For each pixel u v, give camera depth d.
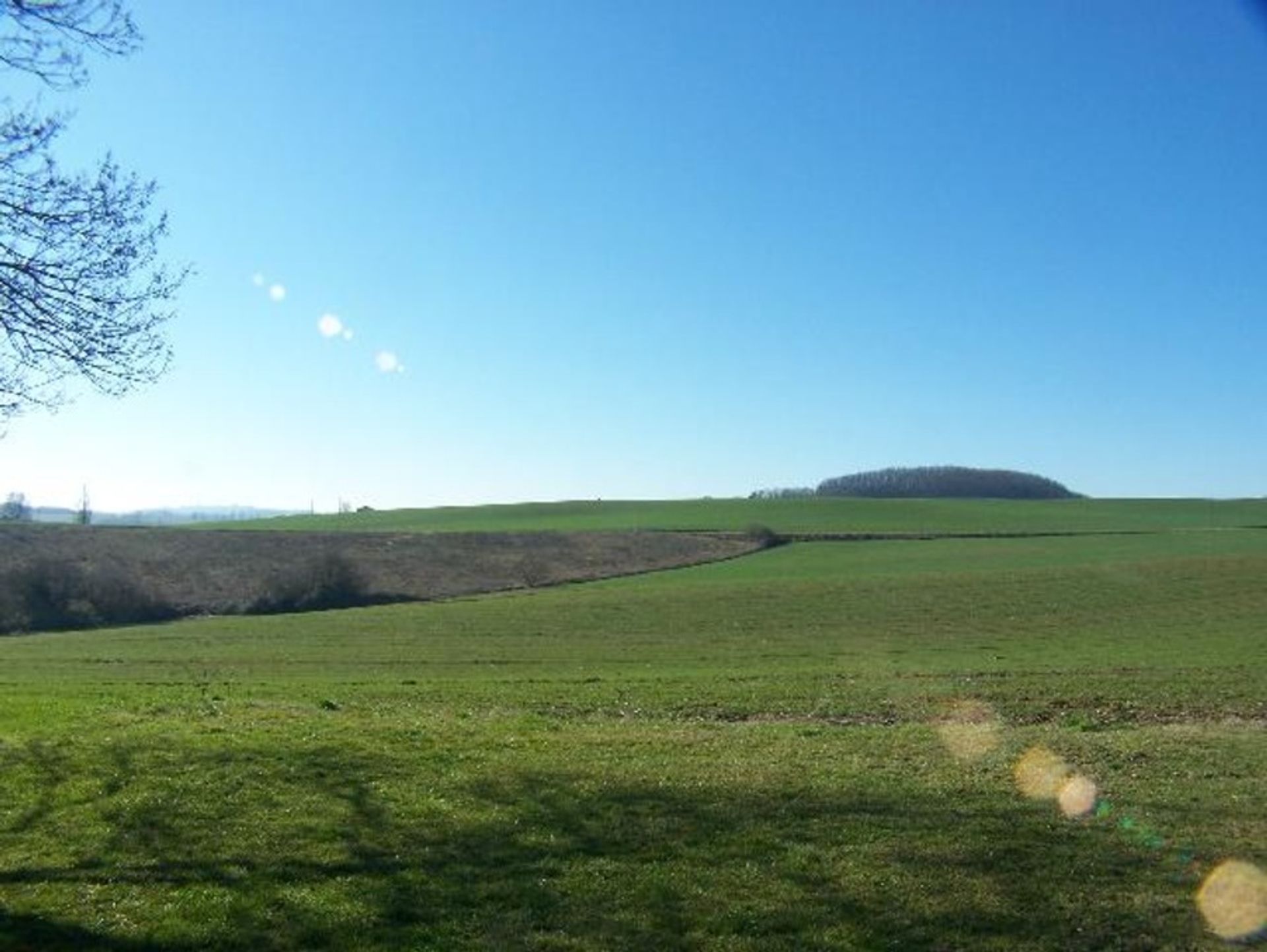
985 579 53.56
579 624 43.94
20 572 58.34
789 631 40.69
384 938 8.00
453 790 11.96
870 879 8.97
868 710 22.28
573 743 15.09
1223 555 62.81
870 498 121.88
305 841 10.24
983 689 24.78
